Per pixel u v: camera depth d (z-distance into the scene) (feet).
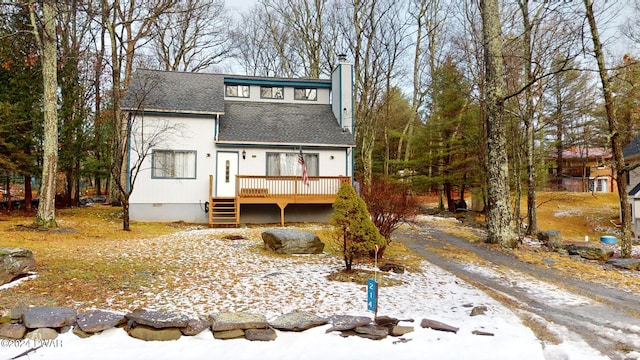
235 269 28.09
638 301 24.17
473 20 60.80
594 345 16.80
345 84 63.52
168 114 54.65
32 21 39.04
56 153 41.27
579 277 30.27
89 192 120.88
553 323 19.63
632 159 69.15
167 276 25.27
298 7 92.32
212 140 56.24
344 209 27.63
